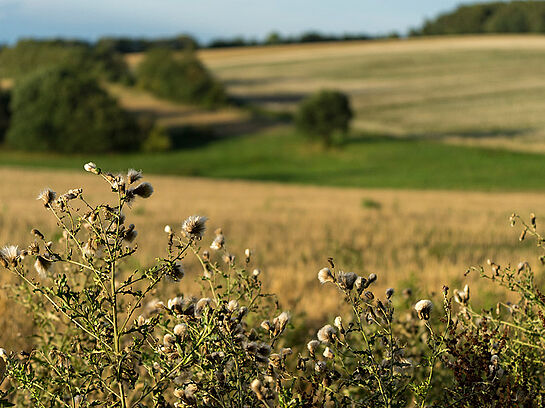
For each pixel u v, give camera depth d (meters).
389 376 2.35
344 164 70.75
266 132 87.50
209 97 100.12
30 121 74.94
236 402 2.34
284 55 158.62
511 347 2.86
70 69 79.62
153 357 2.38
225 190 42.19
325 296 7.80
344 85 121.38
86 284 3.28
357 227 19.59
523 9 178.75
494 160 67.56
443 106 99.56
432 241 16.34
